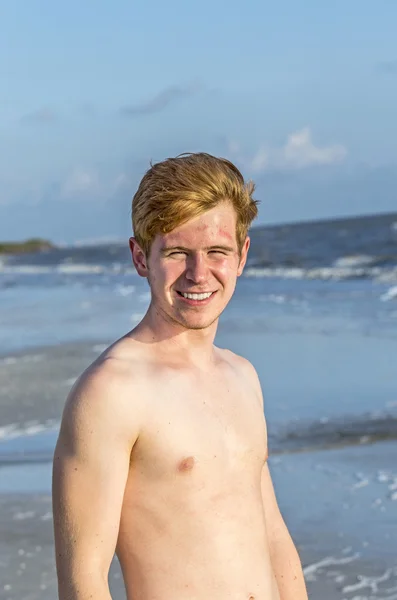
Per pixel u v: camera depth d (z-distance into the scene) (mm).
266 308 22375
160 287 2547
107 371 2418
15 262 92188
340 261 44500
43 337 17969
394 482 7258
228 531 2514
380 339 15430
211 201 2492
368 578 5391
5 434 9398
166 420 2457
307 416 9750
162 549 2445
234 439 2602
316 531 6246
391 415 9562
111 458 2340
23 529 6363
